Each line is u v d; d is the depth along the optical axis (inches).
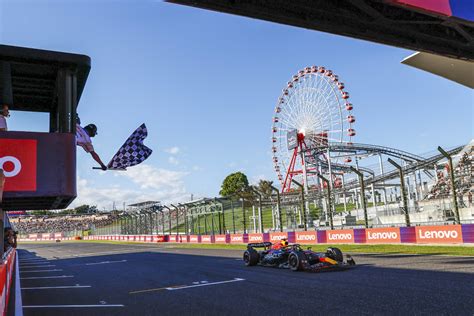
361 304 246.1
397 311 221.5
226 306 270.1
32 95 211.0
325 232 898.7
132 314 266.1
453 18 303.1
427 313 212.4
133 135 208.4
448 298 246.1
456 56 405.7
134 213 2146.9
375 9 303.9
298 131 2326.5
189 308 272.2
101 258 959.0
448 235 645.3
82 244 2154.3
